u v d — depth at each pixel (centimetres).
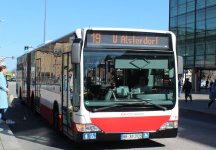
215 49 4953
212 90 2636
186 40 5547
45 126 1568
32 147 1136
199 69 5469
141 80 1031
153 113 1030
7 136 1248
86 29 1009
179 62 1066
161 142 1210
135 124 1016
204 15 5169
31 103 2048
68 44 1114
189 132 1454
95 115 993
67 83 1123
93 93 998
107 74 1012
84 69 997
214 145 1173
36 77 1842
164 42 1062
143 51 1041
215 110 2489
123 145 1150
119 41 1029
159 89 1042
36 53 1847
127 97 1016
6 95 1417
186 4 5541
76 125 1005
